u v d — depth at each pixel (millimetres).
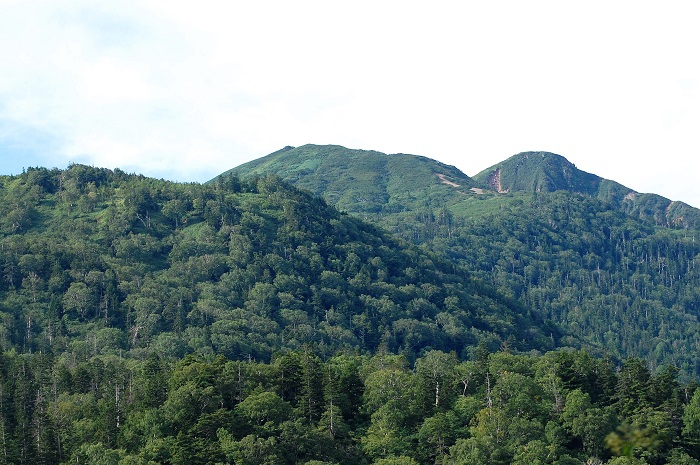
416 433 142625
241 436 134625
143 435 138125
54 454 138625
